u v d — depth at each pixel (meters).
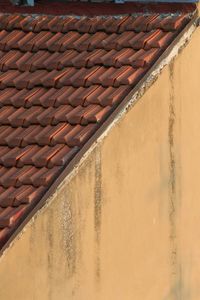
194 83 17.42
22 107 16.98
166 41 17.27
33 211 15.75
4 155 16.39
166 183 17.28
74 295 16.36
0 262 15.73
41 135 16.48
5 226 15.62
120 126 16.62
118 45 17.47
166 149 17.22
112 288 16.72
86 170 16.31
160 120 17.09
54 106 16.86
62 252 16.19
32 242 15.94
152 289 17.22
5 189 16.00
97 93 16.83
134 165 16.83
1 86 17.33
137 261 17.00
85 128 16.41
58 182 15.94
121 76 16.91
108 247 16.62
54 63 17.45
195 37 17.36
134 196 16.86
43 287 16.09
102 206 16.50
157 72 17.00
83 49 17.59
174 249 17.47
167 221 17.34
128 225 16.81
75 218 16.27
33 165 16.19
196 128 17.52
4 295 15.84
